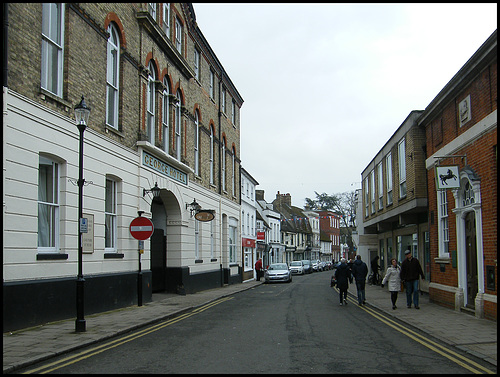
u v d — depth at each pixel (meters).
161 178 17.94
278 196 69.56
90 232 12.65
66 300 11.30
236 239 32.38
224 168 29.22
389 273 14.73
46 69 11.10
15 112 9.64
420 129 17.12
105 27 13.77
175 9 20.38
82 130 9.82
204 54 25.14
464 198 13.40
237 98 33.31
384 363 7.20
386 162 22.47
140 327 10.83
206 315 13.46
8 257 9.41
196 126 23.70
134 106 15.76
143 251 15.53
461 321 11.57
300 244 71.00
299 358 7.49
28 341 8.48
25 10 10.01
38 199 10.91
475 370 6.80
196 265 22.48
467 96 12.58
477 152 11.94
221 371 6.58
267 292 23.67
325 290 25.05
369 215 28.12
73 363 7.08
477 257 12.08
